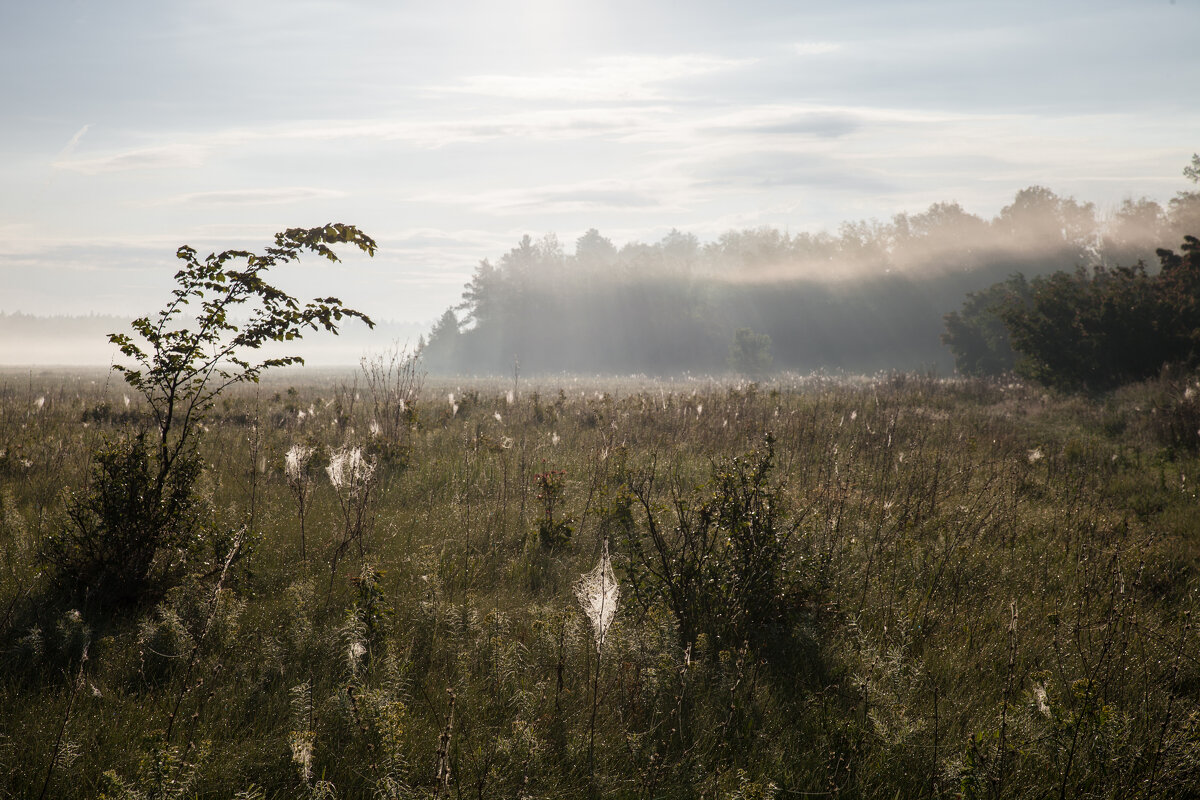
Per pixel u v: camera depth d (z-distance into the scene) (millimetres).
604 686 4168
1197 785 3449
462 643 4582
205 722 3646
